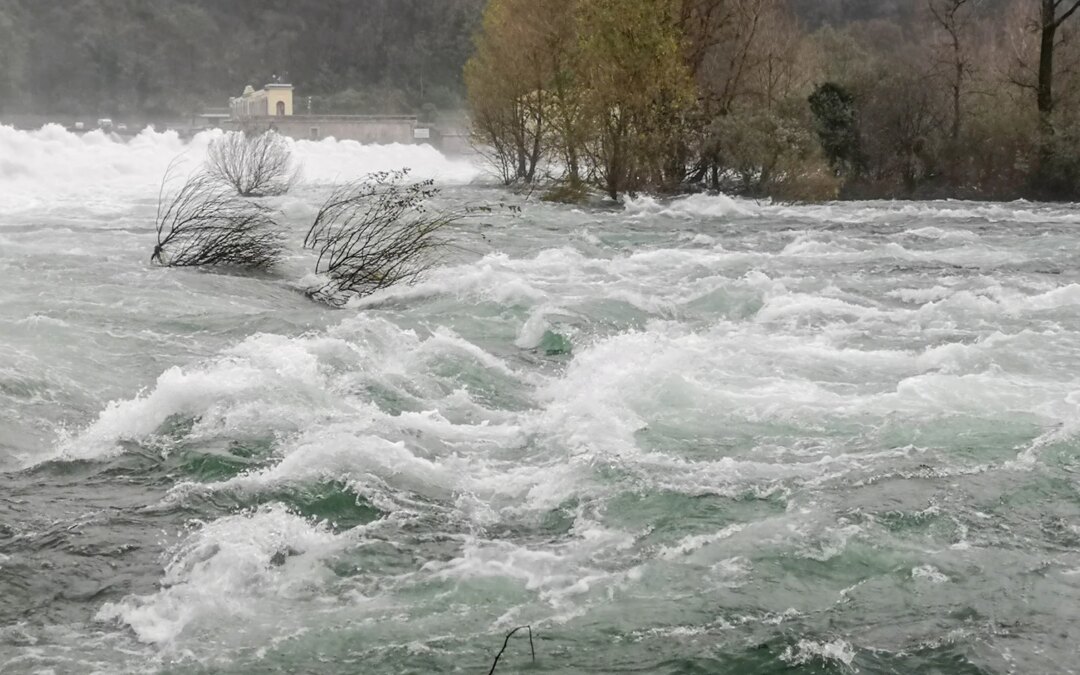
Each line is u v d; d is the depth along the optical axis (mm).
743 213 31297
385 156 66312
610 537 8172
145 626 6832
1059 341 13836
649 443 10031
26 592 7195
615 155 35156
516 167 44688
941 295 17734
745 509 8641
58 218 26625
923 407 11031
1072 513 8664
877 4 106250
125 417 10172
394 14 136000
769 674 6430
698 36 41250
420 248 18750
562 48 39375
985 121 38812
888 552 7926
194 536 8016
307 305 16422
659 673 6414
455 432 10305
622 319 15211
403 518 8406
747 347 13469
